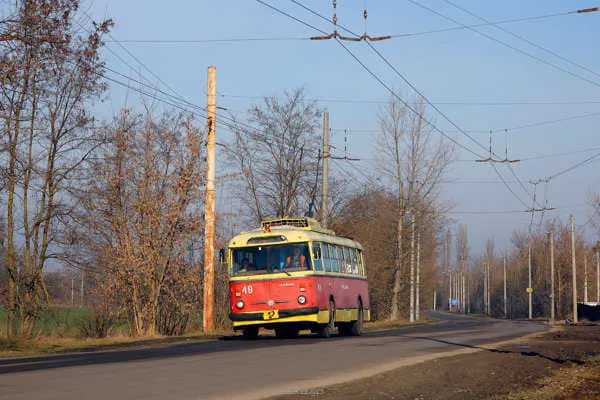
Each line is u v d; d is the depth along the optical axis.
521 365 19.72
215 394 12.36
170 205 32.75
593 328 49.69
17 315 31.05
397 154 68.81
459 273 181.25
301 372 16.14
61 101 30.70
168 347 24.05
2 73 26.22
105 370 15.73
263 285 27.78
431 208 68.69
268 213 52.94
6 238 30.69
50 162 30.83
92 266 31.89
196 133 33.94
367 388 13.82
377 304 72.44
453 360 20.28
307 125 53.34
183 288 33.88
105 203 32.09
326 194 45.03
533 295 115.50
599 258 96.56
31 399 11.34
